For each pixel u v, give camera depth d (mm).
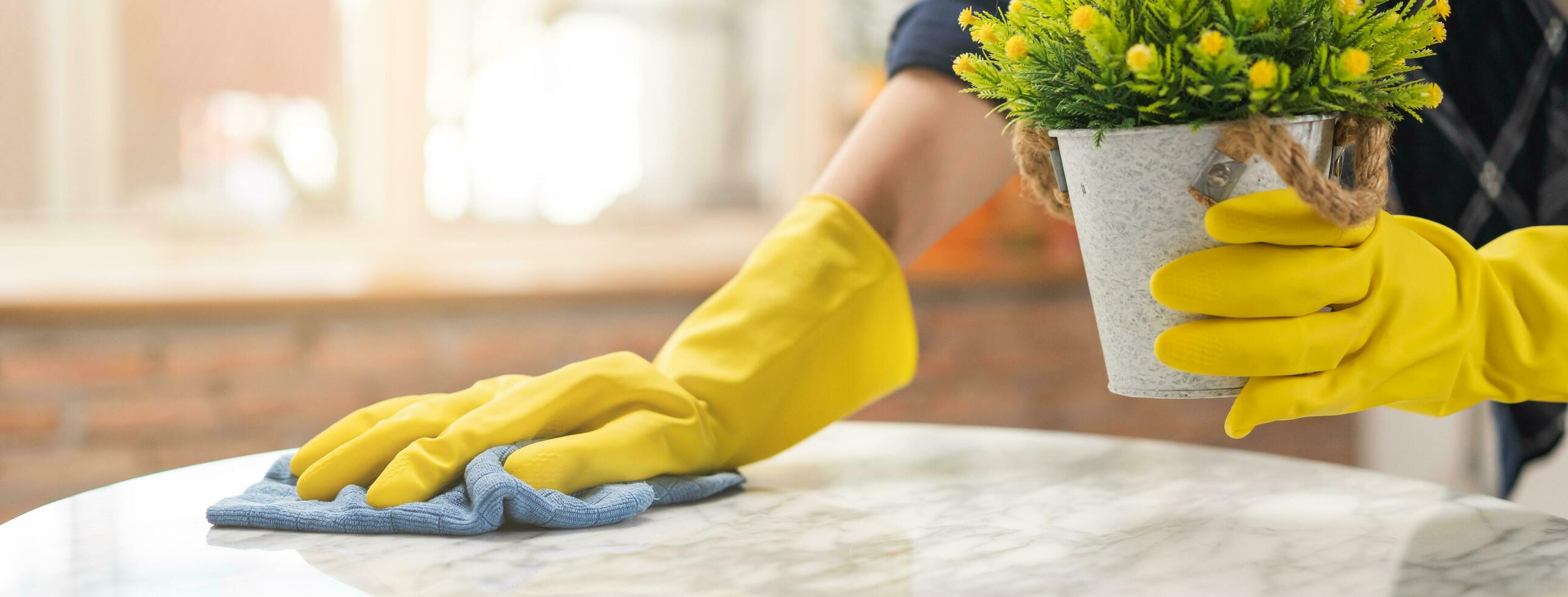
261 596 938
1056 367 3121
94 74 2756
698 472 1148
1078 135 985
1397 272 1036
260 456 1236
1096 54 950
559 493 1047
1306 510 1088
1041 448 1276
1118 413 3174
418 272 2793
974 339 3062
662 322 2873
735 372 1162
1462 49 1339
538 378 1121
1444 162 1364
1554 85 1342
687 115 3182
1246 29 942
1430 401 1077
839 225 1196
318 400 2662
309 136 2943
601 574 969
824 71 3209
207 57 2834
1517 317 1093
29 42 2707
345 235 3002
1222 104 954
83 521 1058
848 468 1211
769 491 1146
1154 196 980
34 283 2516
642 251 3145
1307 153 959
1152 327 1010
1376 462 3254
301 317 2633
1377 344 1028
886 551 1008
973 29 1028
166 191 2836
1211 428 3240
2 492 2469
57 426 2498
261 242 2922
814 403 1187
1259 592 943
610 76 3127
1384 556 994
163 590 946
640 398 1123
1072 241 3098
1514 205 1361
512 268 2881
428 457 1059
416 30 2992
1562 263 1119
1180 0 948
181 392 2574
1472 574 965
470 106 3055
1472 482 2867
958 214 1255
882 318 1198
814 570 976
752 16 3188
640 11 3123
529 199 3123
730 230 3236
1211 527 1051
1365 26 966
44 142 2734
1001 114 1216
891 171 1214
